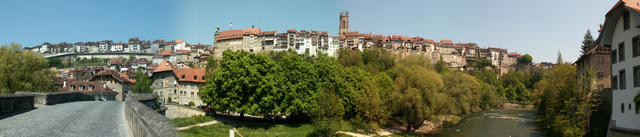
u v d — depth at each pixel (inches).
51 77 2881.4
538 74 7175.2
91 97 2507.4
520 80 7332.7
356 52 5974.4
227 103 2037.4
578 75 2413.9
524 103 5305.1
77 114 1023.0
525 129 2620.6
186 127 2026.3
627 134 1336.1
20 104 1172.5
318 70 2367.1
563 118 1841.8
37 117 927.7
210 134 1834.4
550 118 2266.2
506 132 2501.2
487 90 4473.4
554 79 2509.8
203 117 2377.0
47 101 1541.6
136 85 4168.3
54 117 928.3
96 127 728.3
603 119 1699.1
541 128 2615.7
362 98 2295.8
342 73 2561.5
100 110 1187.9
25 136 603.2
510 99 6018.7
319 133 1925.4
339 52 7012.8
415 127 2486.5
